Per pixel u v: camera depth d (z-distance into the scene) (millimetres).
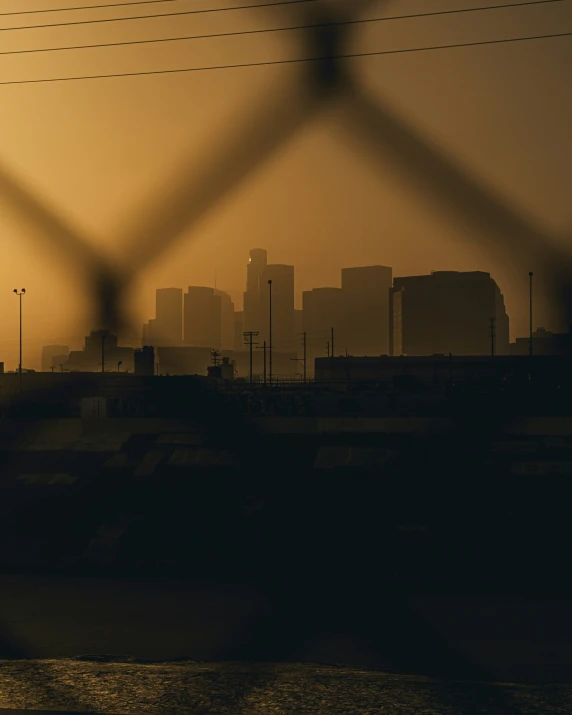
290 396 122562
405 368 184250
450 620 40531
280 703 13250
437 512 62438
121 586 49719
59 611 41875
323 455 73500
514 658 32781
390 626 39031
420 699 13391
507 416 87625
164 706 13023
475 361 179250
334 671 17547
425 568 53125
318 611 41969
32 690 14141
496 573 52281
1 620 39750
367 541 58281
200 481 70688
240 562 55938
